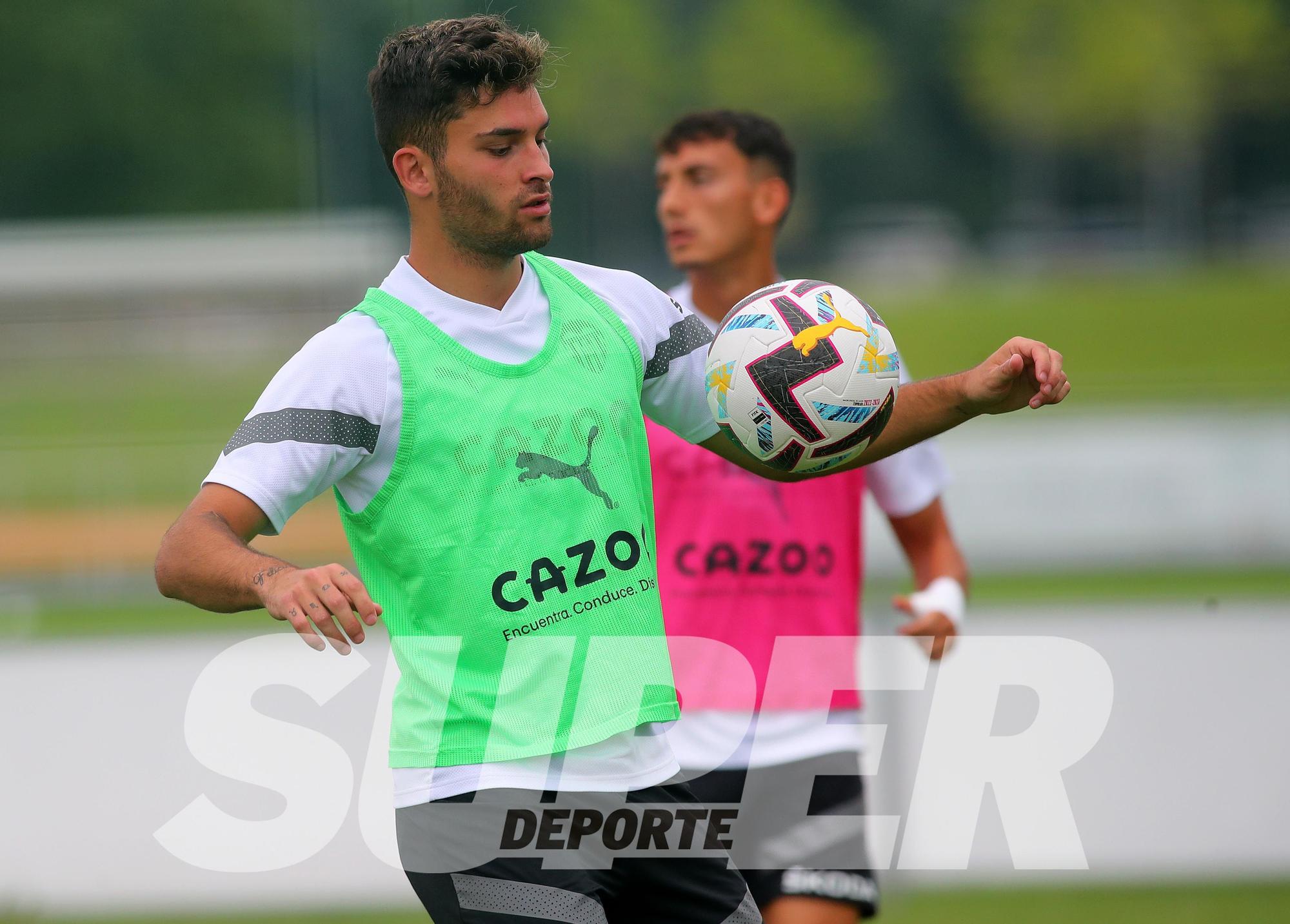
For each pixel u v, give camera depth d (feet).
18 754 65.57
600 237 431.84
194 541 30.99
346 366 32.45
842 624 47.91
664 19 474.08
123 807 65.21
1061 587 125.39
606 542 33.50
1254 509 134.62
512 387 33.27
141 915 64.69
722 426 35.76
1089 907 62.64
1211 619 67.87
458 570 32.78
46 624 119.85
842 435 34.78
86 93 269.23
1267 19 472.44
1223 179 480.64
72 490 145.38
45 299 205.26
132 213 268.82
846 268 485.56
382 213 194.49
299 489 32.24
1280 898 63.82
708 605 47.24
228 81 267.59
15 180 269.44
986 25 497.46
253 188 267.80
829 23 497.05
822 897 46.39
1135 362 287.48
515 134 32.99
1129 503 135.23
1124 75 481.87
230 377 203.41
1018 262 479.00
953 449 136.56
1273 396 170.91
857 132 504.43
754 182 51.01
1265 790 66.59
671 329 36.70
